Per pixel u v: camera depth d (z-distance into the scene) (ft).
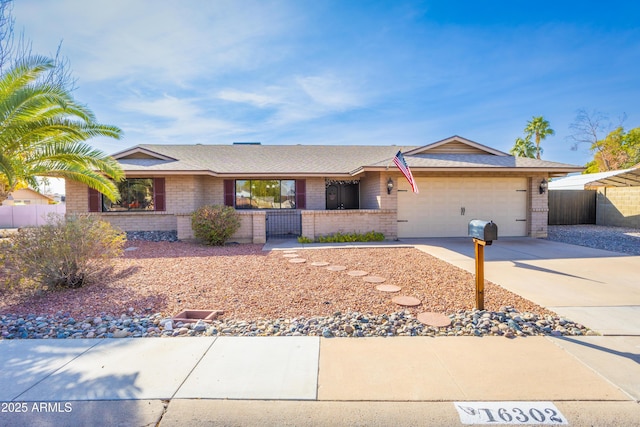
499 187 45.98
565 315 16.70
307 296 19.98
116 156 51.39
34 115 26.09
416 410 9.56
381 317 16.53
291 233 54.34
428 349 13.24
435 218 45.73
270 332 14.99
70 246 21.65
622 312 17.11
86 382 10.92
